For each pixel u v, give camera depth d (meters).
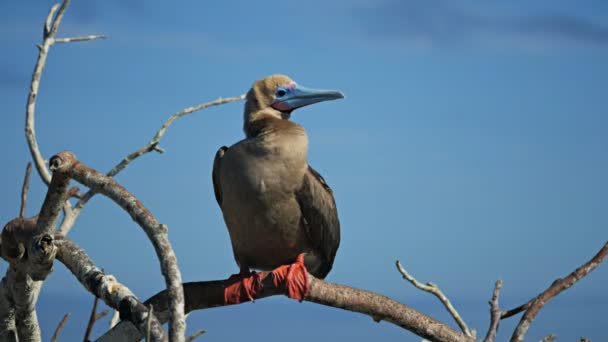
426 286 13.38
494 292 11.94
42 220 11.05
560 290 10.95
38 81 15.43
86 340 11.80
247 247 16.61
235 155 15.99
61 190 10.73
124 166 14.52
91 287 10.81
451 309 13.31
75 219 14.53
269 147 15.80
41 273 11.20
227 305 13.25
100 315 12.32
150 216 9.65
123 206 9.89
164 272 9.27
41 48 15.54
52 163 10.34
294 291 13.26
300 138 16.12
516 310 11.76
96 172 10.28
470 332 13.24
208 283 13.03
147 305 11.34
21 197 13.12
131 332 11.30
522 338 10.72
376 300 12.52
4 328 12.36
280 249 16.62
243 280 13.41
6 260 11.61
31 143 15.27
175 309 9.07
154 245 9.48
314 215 16.45
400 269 13.22
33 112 15.32
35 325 12.55
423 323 12.26
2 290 12.17
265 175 15.73
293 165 15.90
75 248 11.34
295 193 16.08
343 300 12.80
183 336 8.97
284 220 16.16
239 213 16.05
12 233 11.45
